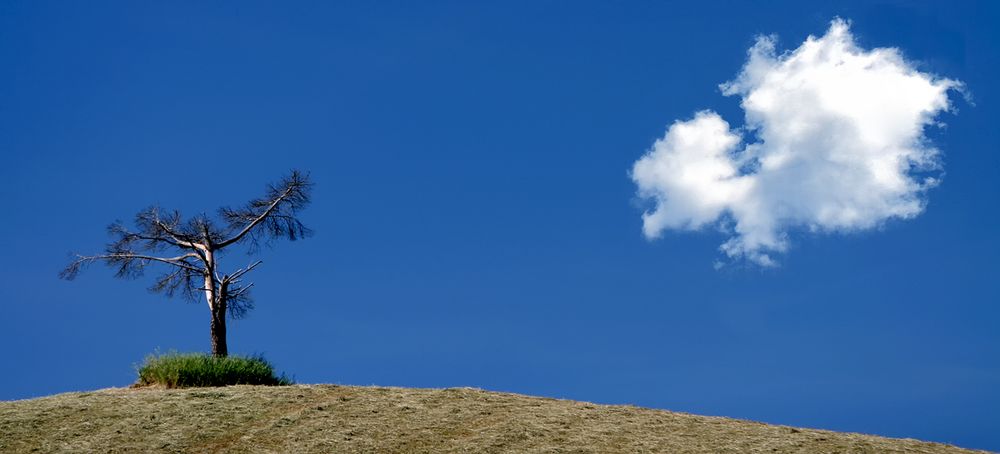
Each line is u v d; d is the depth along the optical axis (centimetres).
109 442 1385
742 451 1427
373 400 1662
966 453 1527
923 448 1534
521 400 1731
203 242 2408
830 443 1506
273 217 2478
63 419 1501
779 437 1532
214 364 1975
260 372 2023
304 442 1401
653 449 1420
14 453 1332
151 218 2406
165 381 1930
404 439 1430
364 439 1423
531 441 1434
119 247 2406
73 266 2358
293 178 2478
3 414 1527
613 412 1670
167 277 2409
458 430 1488
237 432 1449
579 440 1451
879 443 1537
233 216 2475
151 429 1452
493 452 1376
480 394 1761
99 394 1727
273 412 1563
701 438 1502
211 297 2300
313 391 1725
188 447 1377
